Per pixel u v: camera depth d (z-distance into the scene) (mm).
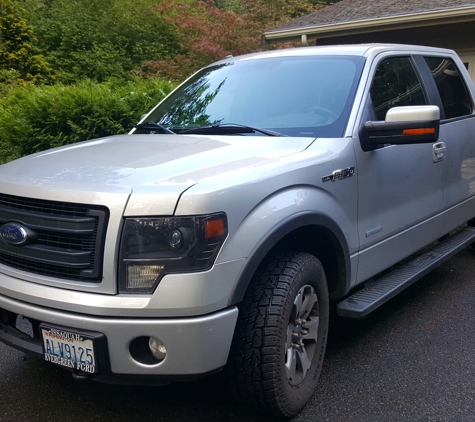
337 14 11820
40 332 2348
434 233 4148
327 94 3348
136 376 2229
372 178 3209
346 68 3480
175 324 2154
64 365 2299
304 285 2674
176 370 2203
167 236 2164
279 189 2525
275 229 2422
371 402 2830
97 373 2232
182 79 11766
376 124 3070
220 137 3131
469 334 3688
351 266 3086
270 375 2426
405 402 2828
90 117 8305
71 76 18453
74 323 2217
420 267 3877
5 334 2615
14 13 19312
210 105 3697
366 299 3191
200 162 2543
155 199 2182
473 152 4699
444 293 4531
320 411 2748
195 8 13531
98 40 19625
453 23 10203
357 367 3221
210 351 2217
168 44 19578
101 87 8906
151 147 2908
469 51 10266
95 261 2223
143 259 2174
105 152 2848
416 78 4035
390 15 10188
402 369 3193
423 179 3814
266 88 3576
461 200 4590
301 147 2904
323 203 2764
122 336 2170
